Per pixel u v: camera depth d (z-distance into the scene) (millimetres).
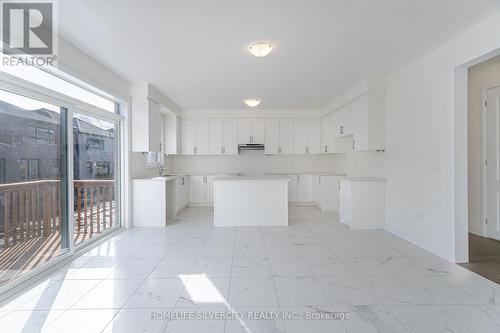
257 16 2270
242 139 6426
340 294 2186
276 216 4508
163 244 3500
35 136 2525
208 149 6383
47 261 2680
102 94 3615
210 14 2232
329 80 4086
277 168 6832
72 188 2982
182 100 5340
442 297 2125
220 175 6371
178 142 6141
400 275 2531
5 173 2225
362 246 3391
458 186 2816
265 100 5395
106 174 3908
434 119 3062
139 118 4238
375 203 4211
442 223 2980
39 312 1935
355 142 4527
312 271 2635
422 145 3275
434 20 2365
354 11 2201
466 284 2342
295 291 2238
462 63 2643
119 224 4254
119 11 2172
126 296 2158
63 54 2646
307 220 4891
